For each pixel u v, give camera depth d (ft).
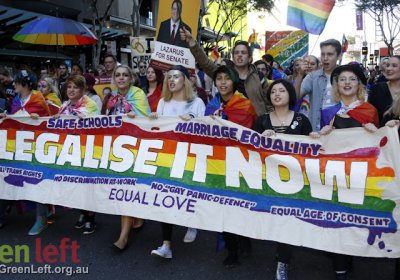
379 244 11.39
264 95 16.25
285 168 12.42
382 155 11.49
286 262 12.20
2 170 16.10
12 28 43.39
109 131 14.78
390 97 14.17
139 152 14.26
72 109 15.80
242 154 12.92
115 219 17.74
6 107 21.52
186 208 13.39
